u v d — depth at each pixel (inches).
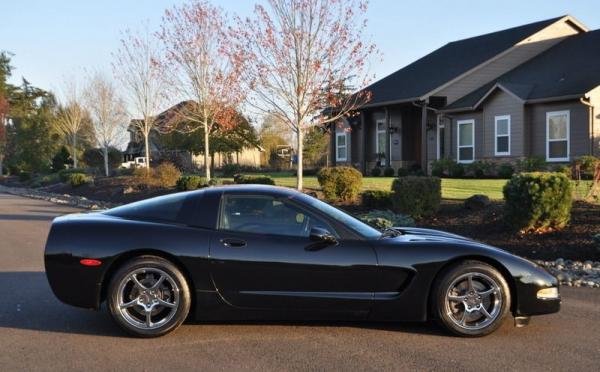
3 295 295.4
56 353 208.8
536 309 226.8
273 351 210.4
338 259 225.0
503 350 210.7
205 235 227.9
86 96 1768.0
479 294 225.6
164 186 956.6
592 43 1004.6
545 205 400.8
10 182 1844.2
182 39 877.2
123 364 197.6
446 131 1072.2
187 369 192.7
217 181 832.9
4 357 204.8
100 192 1066.1
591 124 827.4
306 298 226.2
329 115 775.1
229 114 896.3
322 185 595.8
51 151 2036.2
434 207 487.8
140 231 227.6
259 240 227.3
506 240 409.4
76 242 227.0
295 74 627.5
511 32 1171.3
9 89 2834.6
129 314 225.3
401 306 226.1
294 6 613.9
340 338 225.3
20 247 467.2
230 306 227.6
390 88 1189.1
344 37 627.2
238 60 650.8
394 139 1182.9
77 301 227.3
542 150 898.1
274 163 1900.8
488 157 968.3
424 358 202.4
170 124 1187.3
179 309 225.1
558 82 901.2
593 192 487.5
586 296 293.3
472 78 1063.6
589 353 207.3
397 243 229.9
